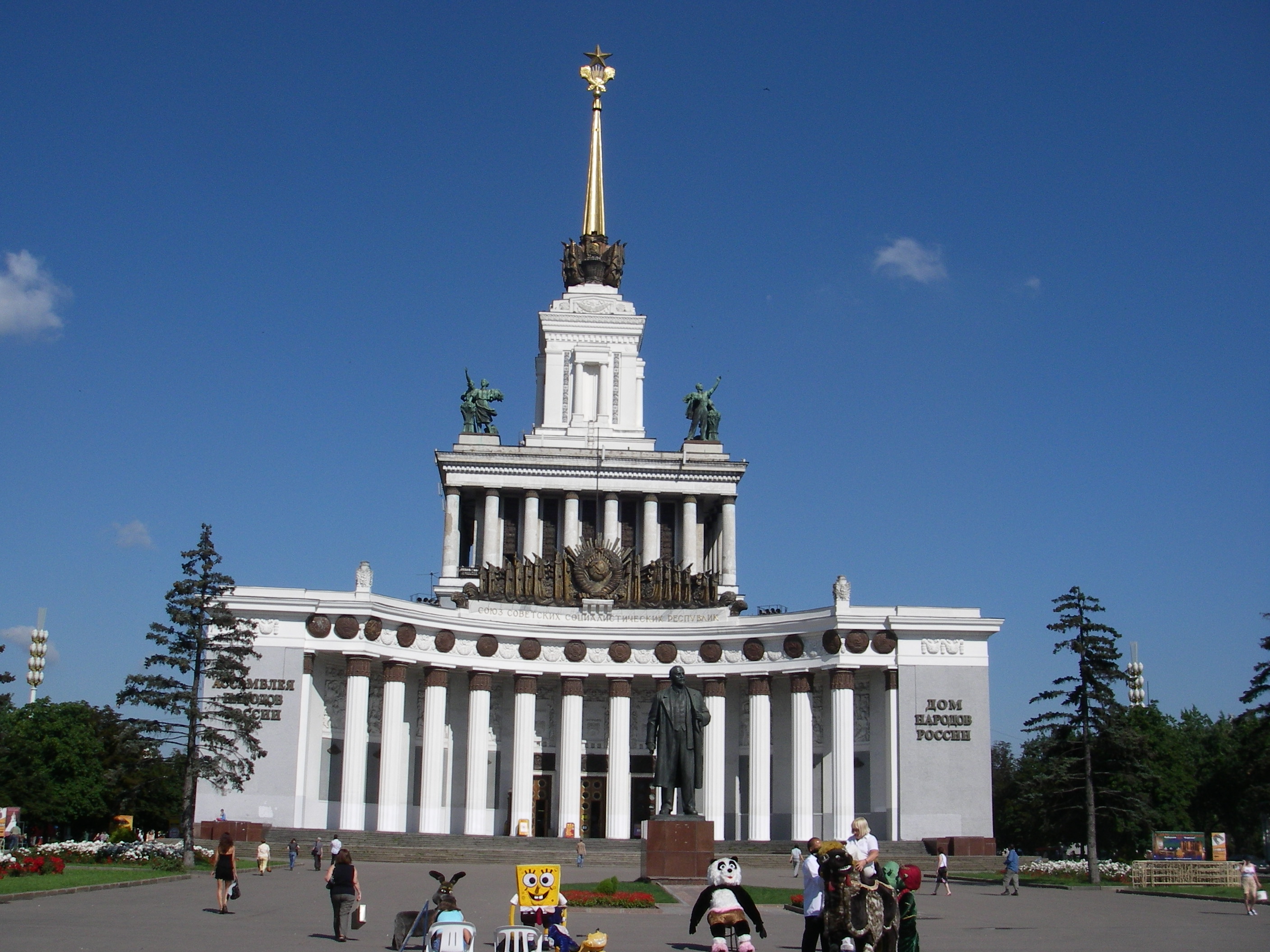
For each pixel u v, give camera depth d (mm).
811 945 27875
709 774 94562
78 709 106688
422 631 92812
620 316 122750
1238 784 114875
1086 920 46969
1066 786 79062
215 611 70812
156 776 70188
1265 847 120250
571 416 120688
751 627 95688
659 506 117688
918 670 91125
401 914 33844
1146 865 69125
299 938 36156
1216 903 57781
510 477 113500
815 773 93875
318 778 88938
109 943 33094
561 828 94750
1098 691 78562
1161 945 37156
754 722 94625
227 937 35781
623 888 52250
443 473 113312
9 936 34125
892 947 26016
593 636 97375
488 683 95125
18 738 101000
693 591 103750
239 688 83875
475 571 110562
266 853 66875
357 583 90438
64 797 101438
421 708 95062
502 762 97562
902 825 88812
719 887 29016
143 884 55188
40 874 54438
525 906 31469
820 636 93062
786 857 81188
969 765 89938
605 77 134000
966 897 60844
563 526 114312
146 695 67625
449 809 94688
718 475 114875
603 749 98938
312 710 89062
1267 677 74812
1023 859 86062
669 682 96312
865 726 93812
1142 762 79750
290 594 88688
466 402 119125
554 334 122500
